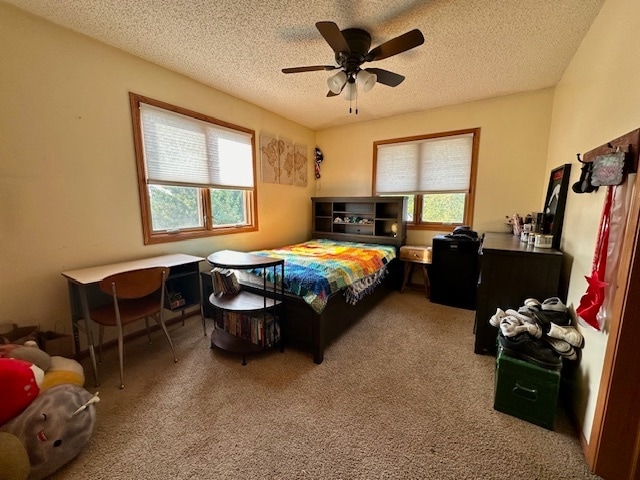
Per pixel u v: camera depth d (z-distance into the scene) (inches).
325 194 192.9
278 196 163.6
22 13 72.6
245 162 140.1
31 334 72.7
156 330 106.5
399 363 85.0
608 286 51.0
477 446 55.3
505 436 57.7
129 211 97.9
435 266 137.5
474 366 83.3
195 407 65.7
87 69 85.0
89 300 85.9
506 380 63.2
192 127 114.6
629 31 52.9
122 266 89.6
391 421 61.7
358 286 108.8
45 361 60.4
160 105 103.0
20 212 75.5
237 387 73.2
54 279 82.4
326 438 57.2
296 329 90.4
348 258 120.3
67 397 52.2
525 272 82.4
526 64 100.0
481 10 72.0
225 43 88.3
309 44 88.7
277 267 101.7
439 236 137.1
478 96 131.3
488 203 139.3
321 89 123.6
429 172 153.3
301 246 153.7
